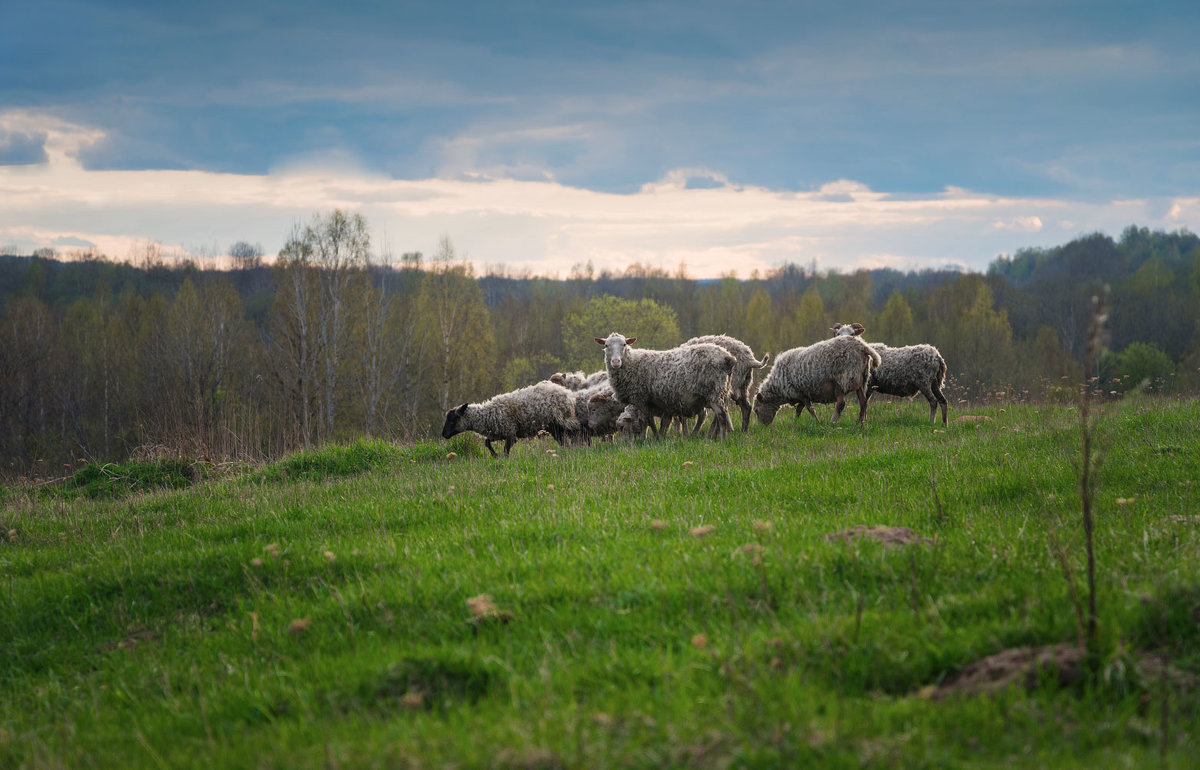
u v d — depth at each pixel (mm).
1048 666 3895
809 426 15172
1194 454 9445
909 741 3418
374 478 12508
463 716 3996
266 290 83938
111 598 7176
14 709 5383
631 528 7418
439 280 56031
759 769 3299
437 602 5812
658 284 112250
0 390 45281
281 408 36844
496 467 12344
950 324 63562
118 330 56312
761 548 5770
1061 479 8539
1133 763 3145
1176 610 4234
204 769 3830
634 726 3658
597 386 17750
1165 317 70750
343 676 4723
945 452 10672
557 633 5098
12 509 12086
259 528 8945
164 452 16656
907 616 4648
